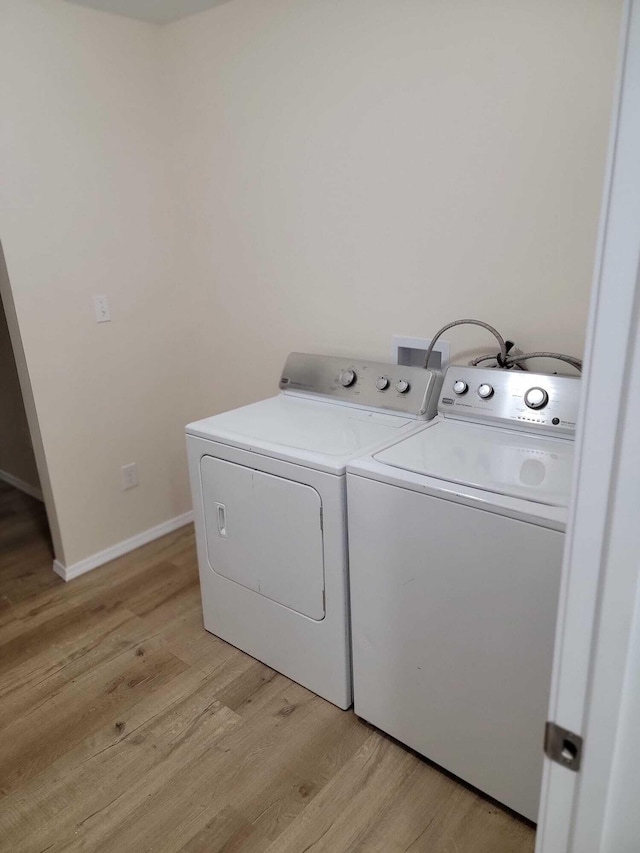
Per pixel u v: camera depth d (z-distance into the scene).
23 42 2.13
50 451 2.46
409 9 1.85
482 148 1.82
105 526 2.71
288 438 1.84
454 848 1.46
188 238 2.73
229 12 2.27
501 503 1.35
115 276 2.55
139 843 1.49
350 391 2.13
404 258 2.08
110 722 1.85
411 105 1.92
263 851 1.46
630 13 0.47
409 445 1.72
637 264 0.50
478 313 1.96
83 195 2.38
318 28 2.05
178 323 2.83
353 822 1.52
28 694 1.96
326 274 2.31
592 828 0.66
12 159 2.17
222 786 1.63
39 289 2.31
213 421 2.04
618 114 0.49
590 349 0.54
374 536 1.60
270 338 2.57
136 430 2.75
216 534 2.04
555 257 1.77
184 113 2.55
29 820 1.55
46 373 2.39
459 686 1.54
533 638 1.37
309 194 2.26
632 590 0.57
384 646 1.67
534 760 1.45
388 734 1.77
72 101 2.30
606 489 0.56
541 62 1.66
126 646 2.18
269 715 1.86
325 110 2.12
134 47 2.45
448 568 1.47
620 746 0.62
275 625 1.96
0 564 2.74
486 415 1.81
